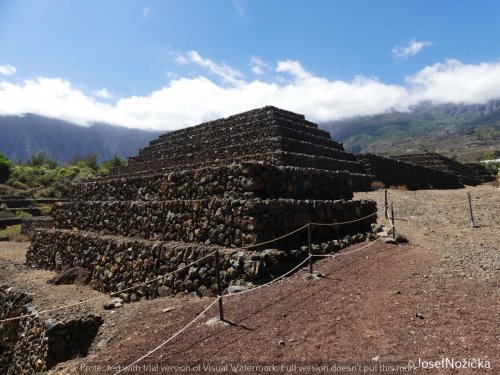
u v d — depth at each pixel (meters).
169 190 12.04
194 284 8.60
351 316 5.84
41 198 41.25
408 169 28.22
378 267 8.32
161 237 10.94
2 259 17.39
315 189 11.34
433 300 6.30
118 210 13.13
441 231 12.66
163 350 5.51
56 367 6.52
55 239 15.02
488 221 14.41
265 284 7.48
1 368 9.80
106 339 6.88
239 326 5.91
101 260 12.01
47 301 10.21
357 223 11.34
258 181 9.45
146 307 7.87
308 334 5.40
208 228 9.48
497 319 5.46
